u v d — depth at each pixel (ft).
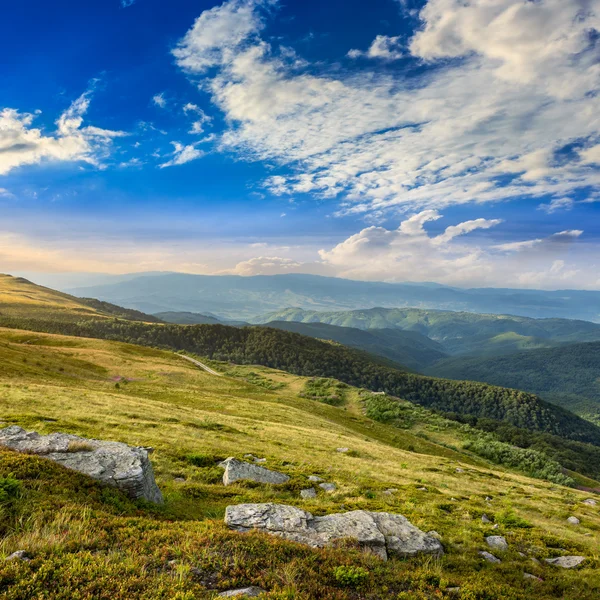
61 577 20.98
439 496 75.41
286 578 24.99
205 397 231.30
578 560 42.78
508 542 46.44
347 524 37.42
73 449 43.39
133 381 262.26
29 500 29.63
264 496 54.29
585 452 520.83
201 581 23.29
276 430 147.23
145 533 28.30
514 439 488.02
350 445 143.74
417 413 355.15
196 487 52.26
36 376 185.06
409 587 28.94
